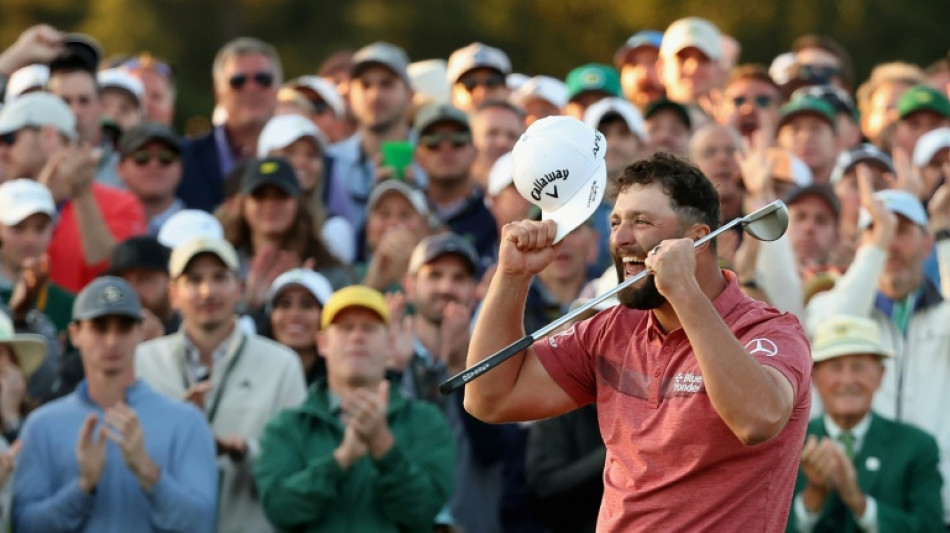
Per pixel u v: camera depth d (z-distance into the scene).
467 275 33.25
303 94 45.34
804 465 29.27
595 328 19.73
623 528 18.91
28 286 31.58
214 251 30.78
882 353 30.11
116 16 83.00
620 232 18.70
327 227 37.97
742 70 44.94
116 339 28.80
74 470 28.27
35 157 37.16
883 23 86.56
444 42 88.38
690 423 18.39
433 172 38.78
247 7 86.94
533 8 88.25
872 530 29.08
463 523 31.09
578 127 19.11
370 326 29.53
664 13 86.88
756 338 18.50
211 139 41.06
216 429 30.09
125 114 42.94
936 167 40.94
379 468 28.16
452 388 18.88
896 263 33.00
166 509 27.75
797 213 35.69
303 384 30.94
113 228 36.25
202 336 30.66
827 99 45.09
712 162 36.81
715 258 18.98
